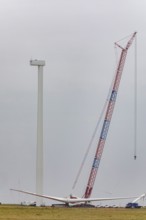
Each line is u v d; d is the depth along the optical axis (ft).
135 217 588.09
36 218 542.98
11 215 591.37
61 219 539.70
